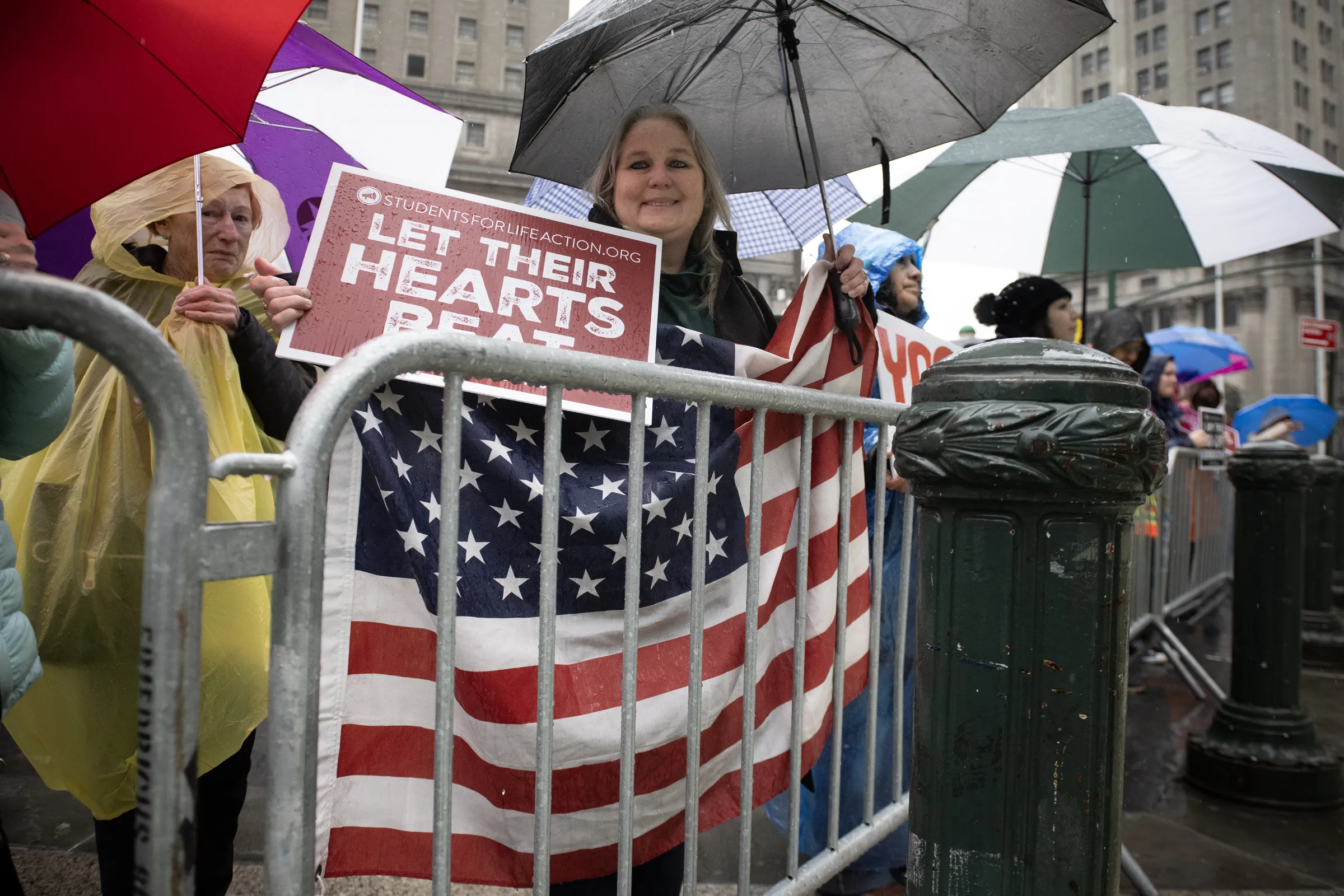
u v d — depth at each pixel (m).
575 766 1.49
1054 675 1.35
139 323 0.78
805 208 3.56
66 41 1.55
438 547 1.23
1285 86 57.19
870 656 2.05
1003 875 1.37
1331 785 3.20
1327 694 4.75
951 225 5.39
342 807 1.37
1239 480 3.42
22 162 1.56
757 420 1.62
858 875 2.43
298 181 2.75
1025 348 1.42
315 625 0.95
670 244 2.16
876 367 2.36
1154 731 4.07
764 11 2.20
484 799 1.45
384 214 1.59
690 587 1.66
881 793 2.41
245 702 1.73
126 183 1.61
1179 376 9.12
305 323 1.49
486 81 41.84
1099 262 5.17
